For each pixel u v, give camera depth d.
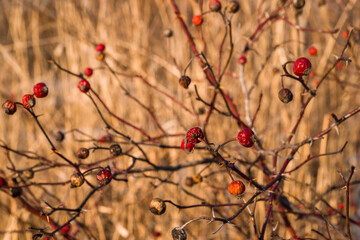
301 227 0.88
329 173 1.02
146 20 1.20
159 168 0.72
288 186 0.91
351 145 1.14
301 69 0.60
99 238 1.00
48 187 1.06
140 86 1.09
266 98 1.07
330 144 1.12
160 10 1.15
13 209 0.93
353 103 1.17
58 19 1.25
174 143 1.02
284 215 0.73
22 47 1.29
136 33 1.18
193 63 1.07
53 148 0.64
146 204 1.03
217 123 0.96
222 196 0.90
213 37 1.12
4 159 1.11
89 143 1.10
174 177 1.01
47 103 1.25
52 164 0.72
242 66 0.76
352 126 1.16
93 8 1.33
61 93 1.30
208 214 1.00
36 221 1.01
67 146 1.11
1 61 1.41
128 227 1.04
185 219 1.02
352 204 0.98
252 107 1.06
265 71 1.05
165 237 1.00
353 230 0.92
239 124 0.74
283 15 0.78
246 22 1.11
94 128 1.16
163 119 1.10
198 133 0.58
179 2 1.16
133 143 0.70
